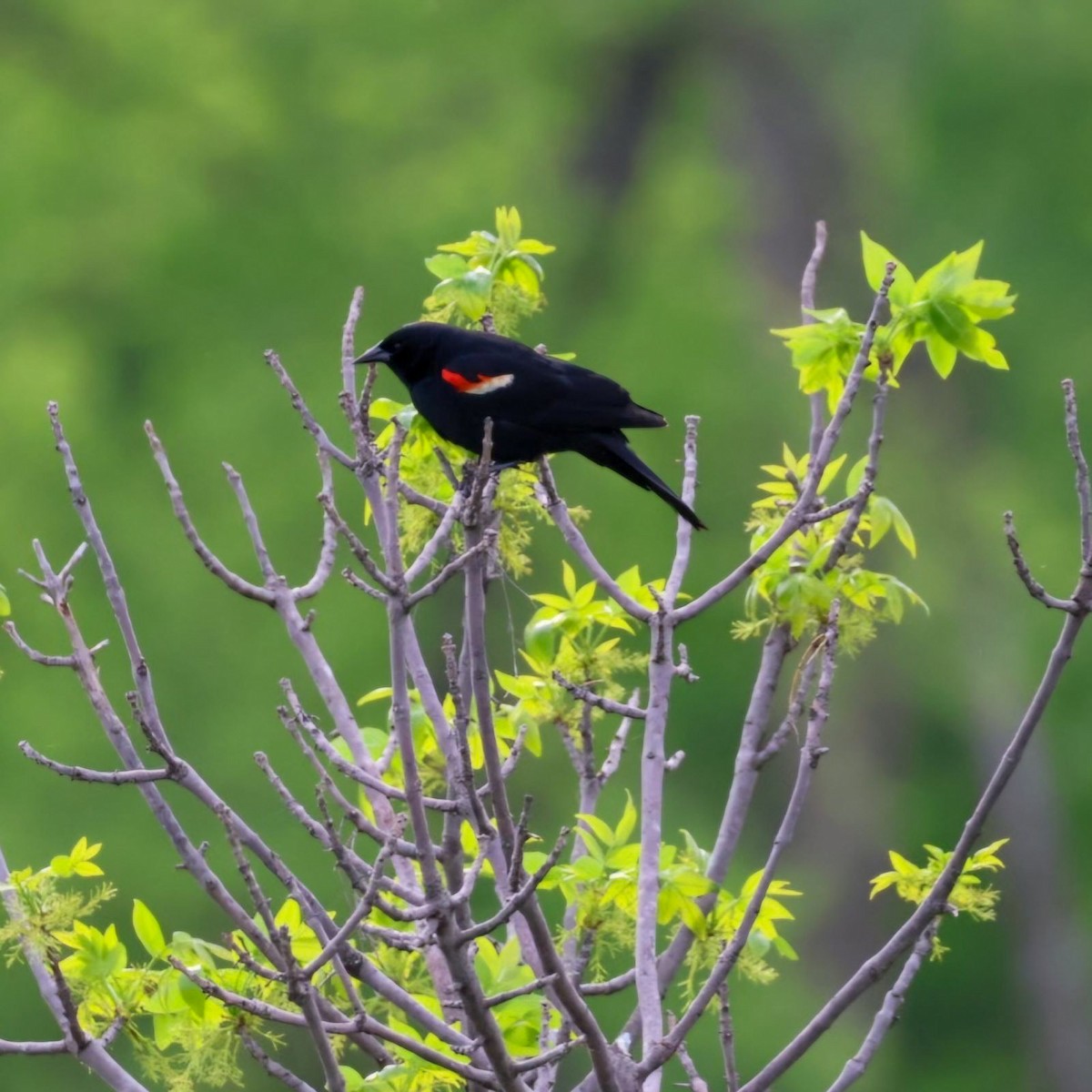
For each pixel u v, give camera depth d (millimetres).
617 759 5570
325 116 18547
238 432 16344
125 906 13945
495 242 5945
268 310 17547
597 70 20844
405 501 5809
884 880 5133
